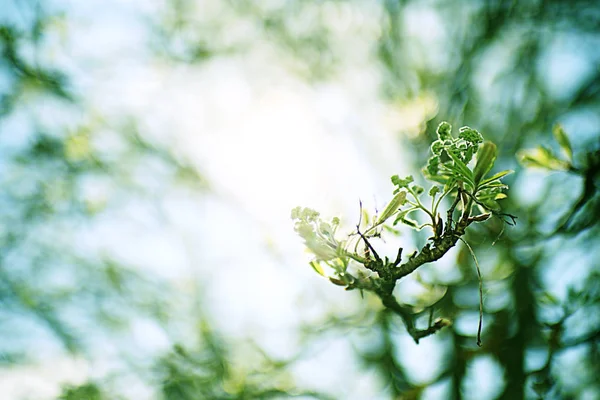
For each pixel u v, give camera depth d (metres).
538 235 1.10
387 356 1.31
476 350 1.11
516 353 1.08
